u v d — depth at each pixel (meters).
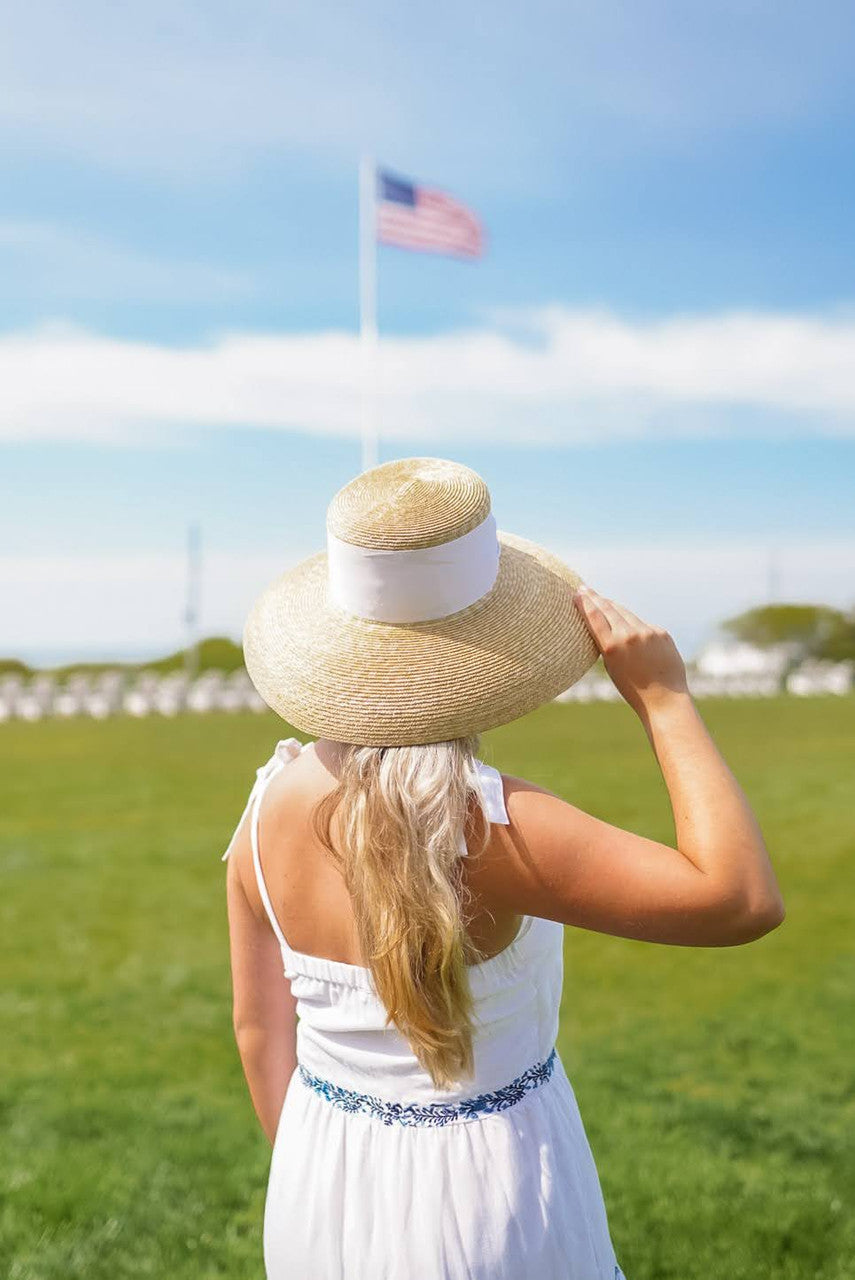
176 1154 4.21
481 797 1.33
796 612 55.72
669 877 1.29
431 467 1.48
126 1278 3.36
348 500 1.43
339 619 1.43
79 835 11.26
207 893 8.84
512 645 1.38
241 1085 4.97
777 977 6.58
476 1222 1.39
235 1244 3.56
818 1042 5.48
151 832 11.41
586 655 1.43
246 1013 1.66
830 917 7.88
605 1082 4.95
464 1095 1.42
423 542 1.36
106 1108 4.68
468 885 1.36
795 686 45.84
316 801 1.47
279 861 1.51
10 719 30.88
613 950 7.20
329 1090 1.50
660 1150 4.18
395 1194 1.41
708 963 6.88
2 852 10.41
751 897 1.28
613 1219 3.66
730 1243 3.49
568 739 20.94
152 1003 6.19
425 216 25.27
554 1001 1.53
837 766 16.12
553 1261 1.40
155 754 19.27
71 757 18.88
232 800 13.51
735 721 25.30
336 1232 1.44
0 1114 4.62
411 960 1.32
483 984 1.40
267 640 1.52
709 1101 4.70
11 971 6.80
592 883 1.32
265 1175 4.05
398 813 1.31
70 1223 3.68
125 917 8.11
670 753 1.36
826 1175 3.96
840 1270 3.34
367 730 1.35
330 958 1.48
